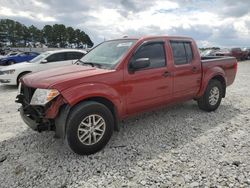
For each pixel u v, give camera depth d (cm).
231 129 453
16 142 400
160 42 445
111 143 393
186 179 293
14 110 600
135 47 404
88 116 342
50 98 319
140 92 406
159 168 318
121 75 378
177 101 488
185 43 493
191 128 458
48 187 283
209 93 543
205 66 527
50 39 10394
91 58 447
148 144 390
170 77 452
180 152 361
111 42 466
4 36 9400
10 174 308
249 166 320
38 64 952
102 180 295
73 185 286
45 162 336
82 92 333
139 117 520
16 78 924
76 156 351
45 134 430
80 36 10738
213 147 377
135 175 304
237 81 1052
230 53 2566
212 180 290
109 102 376
